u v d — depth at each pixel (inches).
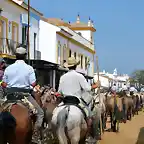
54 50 1621.6
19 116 340.5
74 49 1987.0
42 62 1320.1
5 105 348.8
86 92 406.6
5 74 367.2
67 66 406.3
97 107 617.6
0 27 1147.3
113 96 895.1
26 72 366.6
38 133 517.7
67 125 374.0
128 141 718.5
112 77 3762.3
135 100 1481.3
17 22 1284.4
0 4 1145.4
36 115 377.1
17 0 1334.9
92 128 580.4
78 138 378.3
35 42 1497.3
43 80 1439.5
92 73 2442.2
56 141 403.9
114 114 861.8
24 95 363.3
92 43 2452.0
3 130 334.6
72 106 386.6
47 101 594.9
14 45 1183.6
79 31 2486.5
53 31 1620.3
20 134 338.3
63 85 402.6
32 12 1434.5
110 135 785.6
